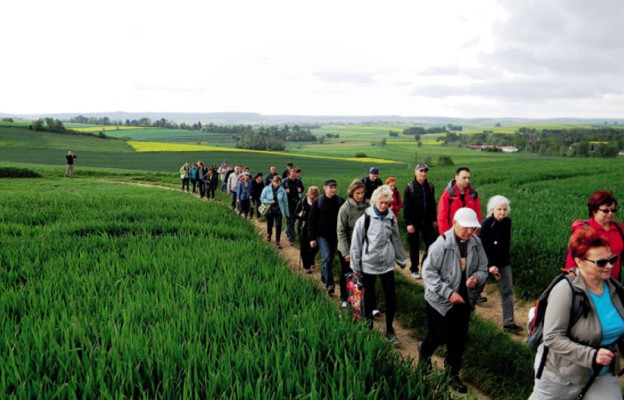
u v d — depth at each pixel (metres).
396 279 9.77
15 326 5.23
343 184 32.09
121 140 137.00
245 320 5.63
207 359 4.43
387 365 4.57
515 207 16.00
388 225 6.86
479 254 5.48
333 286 9.23
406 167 96.81
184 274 7.63
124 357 4.42
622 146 143.50
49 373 4.25
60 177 44.78
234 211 19.75
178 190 34.12
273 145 155.38
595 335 3.49
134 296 6.39
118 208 17.03
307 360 4.55
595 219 5.27
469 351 6.21
